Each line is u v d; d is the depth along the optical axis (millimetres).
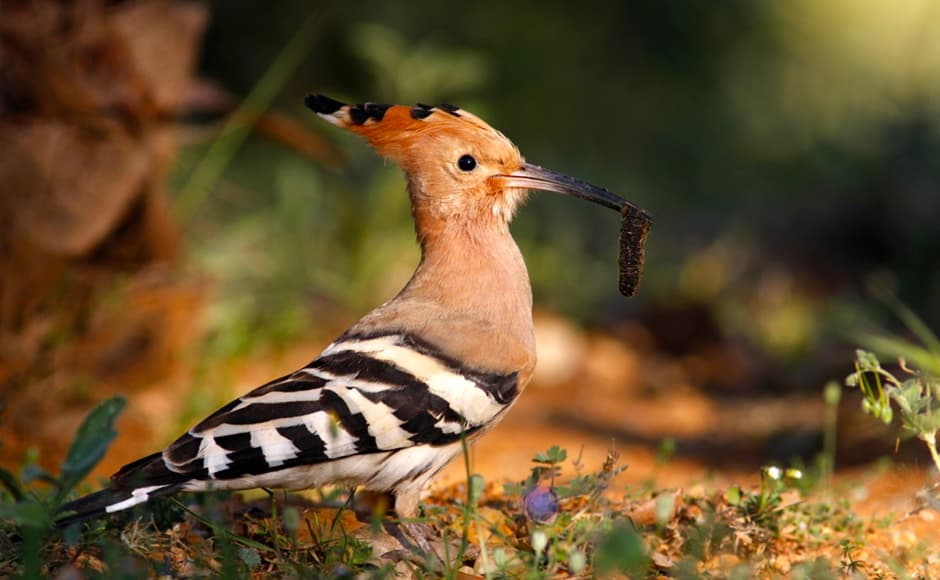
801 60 25438
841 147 24125
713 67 24531
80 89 11203
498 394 7621
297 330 14766
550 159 21781
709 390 15430
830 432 9992
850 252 21219
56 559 6684
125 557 6633
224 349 12875
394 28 21062
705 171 23625
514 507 7824
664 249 20656
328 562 6816
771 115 24812
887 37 26141
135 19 11438
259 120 13094
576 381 15258
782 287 18969
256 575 6777
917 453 10766
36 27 11141
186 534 7113
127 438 11133
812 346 16281
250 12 20484
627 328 17188
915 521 8516
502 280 8195
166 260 12250
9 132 11070
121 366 11930
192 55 11883
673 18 24156
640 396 14883
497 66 22453
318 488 7168
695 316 16984
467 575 6770
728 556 7109
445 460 7387
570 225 19938
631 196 21641
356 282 16312
